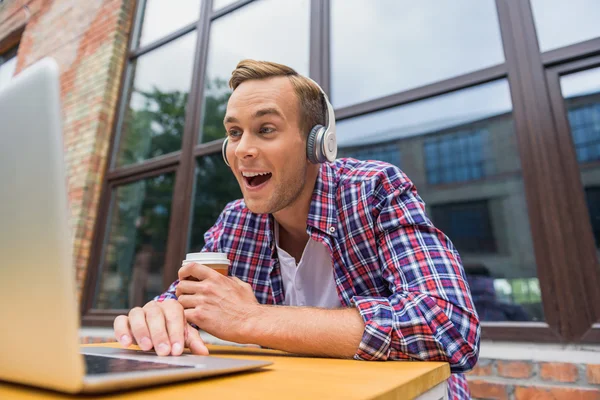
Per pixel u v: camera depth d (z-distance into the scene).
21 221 0.27
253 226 0.97
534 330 1.23
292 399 0.29
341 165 0.96
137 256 2.44
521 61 1.51
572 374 1.11
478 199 1.79
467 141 1.81
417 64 1.83
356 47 2.02
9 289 0.28
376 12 2.03
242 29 2.57
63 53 3.31
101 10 3.19
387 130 1.82
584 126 1.37
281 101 0.77
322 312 0.60
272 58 2.33
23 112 0.27
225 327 0.59
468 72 1.66
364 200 0.80
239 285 0.66
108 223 2.65
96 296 2.50
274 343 0.57
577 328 1.18
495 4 1.66
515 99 1.48
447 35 1.79
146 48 2.99
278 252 0.92
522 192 1.58
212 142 2.33
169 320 0.59
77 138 2.90
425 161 2.04
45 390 0.30
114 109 2.90
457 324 0.57
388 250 0.71
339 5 2.16
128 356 0.48
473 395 1.22
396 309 0.58
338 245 0.81
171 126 2.65
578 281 1.21
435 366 0.48
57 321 0.26
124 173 2.65
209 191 2.26
